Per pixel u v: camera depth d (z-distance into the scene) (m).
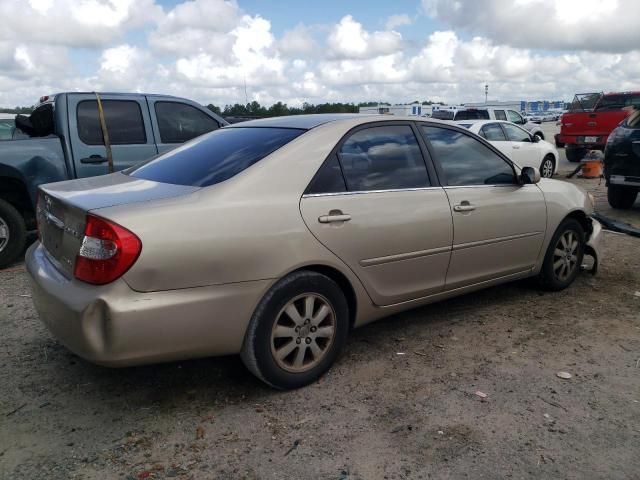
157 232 2.77
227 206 3.01
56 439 2.87
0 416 3.08
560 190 4.96
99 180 3.71
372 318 3.74
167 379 3.51
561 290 5.16
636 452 2.75
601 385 3.41
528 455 2.72
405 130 3.98
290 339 3.27
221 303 2.95
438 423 3.00
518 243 4.54
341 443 2.83
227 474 2.60
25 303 4.90
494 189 4.35
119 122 6.75
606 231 7.66
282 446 2.81
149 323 2.76
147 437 2.89
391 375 3.55
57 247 3.20
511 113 19.92
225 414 3.10
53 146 6.27
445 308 4.75
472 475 2.58
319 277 3.31
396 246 3.66
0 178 6.07
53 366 3.68
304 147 3.40
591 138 16.44
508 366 3.67
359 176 3.59
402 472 2.60
